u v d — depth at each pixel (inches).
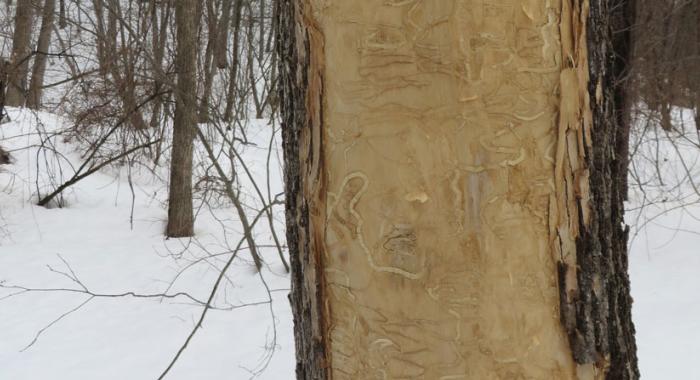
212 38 400.2
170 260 300.2
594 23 45.6
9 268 291.3
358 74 42.0
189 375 191.5
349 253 44.1
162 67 305.6
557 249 43.5
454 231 41.1
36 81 374.0
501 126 40.8
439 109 40.3
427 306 41.8
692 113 319.3
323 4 43.7
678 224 290.7
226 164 414.0
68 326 231.3
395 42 40.6
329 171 44.9
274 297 254.8
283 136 51.0
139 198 406.3
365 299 43.7
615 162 49.4
